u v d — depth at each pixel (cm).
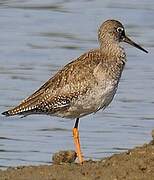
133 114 2025
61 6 3055
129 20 2855
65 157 1495
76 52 2520
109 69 1551
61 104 1547
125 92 2178
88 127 1938
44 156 1747
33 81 2262
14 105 2073
